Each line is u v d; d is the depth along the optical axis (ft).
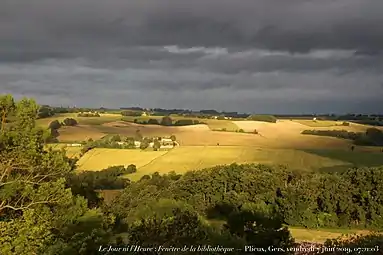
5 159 62.64
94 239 43.24
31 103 67.41
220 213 98.84
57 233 61.16
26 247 55.31
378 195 163.43
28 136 65.00
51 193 63.00
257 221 59.47
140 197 161.07
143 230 41.60
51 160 66.08
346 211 163.84
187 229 42.55
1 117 64.13
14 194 61.93
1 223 56.80
